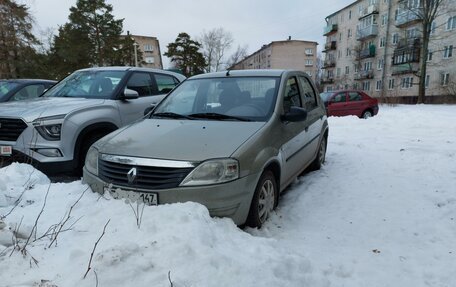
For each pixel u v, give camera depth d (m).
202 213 2.77
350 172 5.42
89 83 6.07
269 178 3.53
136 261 2.16
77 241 2.53
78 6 39.53
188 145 3.14
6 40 27.06
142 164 2.99
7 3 26.48
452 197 4.22
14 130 4.55
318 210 4.00
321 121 5.58
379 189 4.60
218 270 2.20
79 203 3.12
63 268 2.17
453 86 32.84
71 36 39.59
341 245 3.20
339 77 59.34
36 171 4.10
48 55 40.16
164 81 7.00
